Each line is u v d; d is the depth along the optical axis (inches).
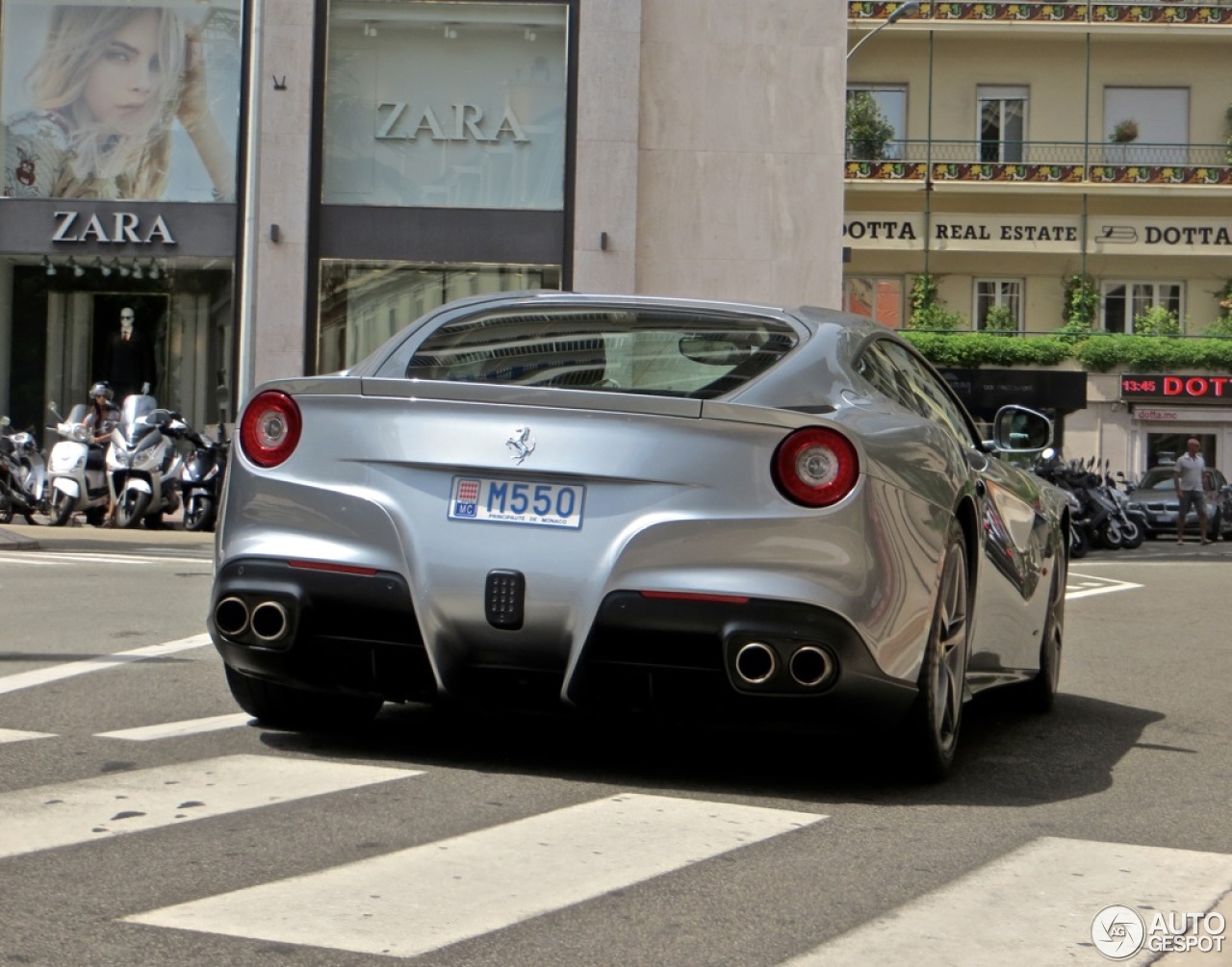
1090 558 896.3
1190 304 1641.2
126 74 897.5
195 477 673.6
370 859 146.4
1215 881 149.2
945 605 194.7
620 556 177.0
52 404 898.1
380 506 184.1
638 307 216.1
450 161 900.0
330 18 898.1
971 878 148.1
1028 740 237.8
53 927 123.0
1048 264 1633.9
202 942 120.1
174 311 894.4
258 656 192.5
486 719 227.6
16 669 265.9
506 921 128.6
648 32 912.3
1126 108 1651.1
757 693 176.6
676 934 126.9
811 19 915.4
